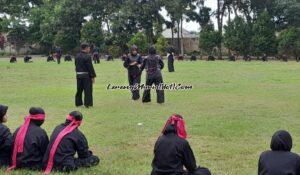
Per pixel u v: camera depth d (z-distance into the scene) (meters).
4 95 20.66
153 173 7.50
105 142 11.39
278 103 17.84
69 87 24.09
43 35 73.44
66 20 70.25
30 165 8.56
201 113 15.55
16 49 79.62
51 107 16.94
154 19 68.75
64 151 8.45
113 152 10.42
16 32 77.75
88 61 16.53
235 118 14.58
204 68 38.84
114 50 66.25
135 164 9.44
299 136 12.02
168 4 65.38
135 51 18.88
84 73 16.58
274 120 14.25
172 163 7.35
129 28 69.62
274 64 46.28
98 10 70.38
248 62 51.69
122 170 8.93
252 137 11.87
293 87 23.39
